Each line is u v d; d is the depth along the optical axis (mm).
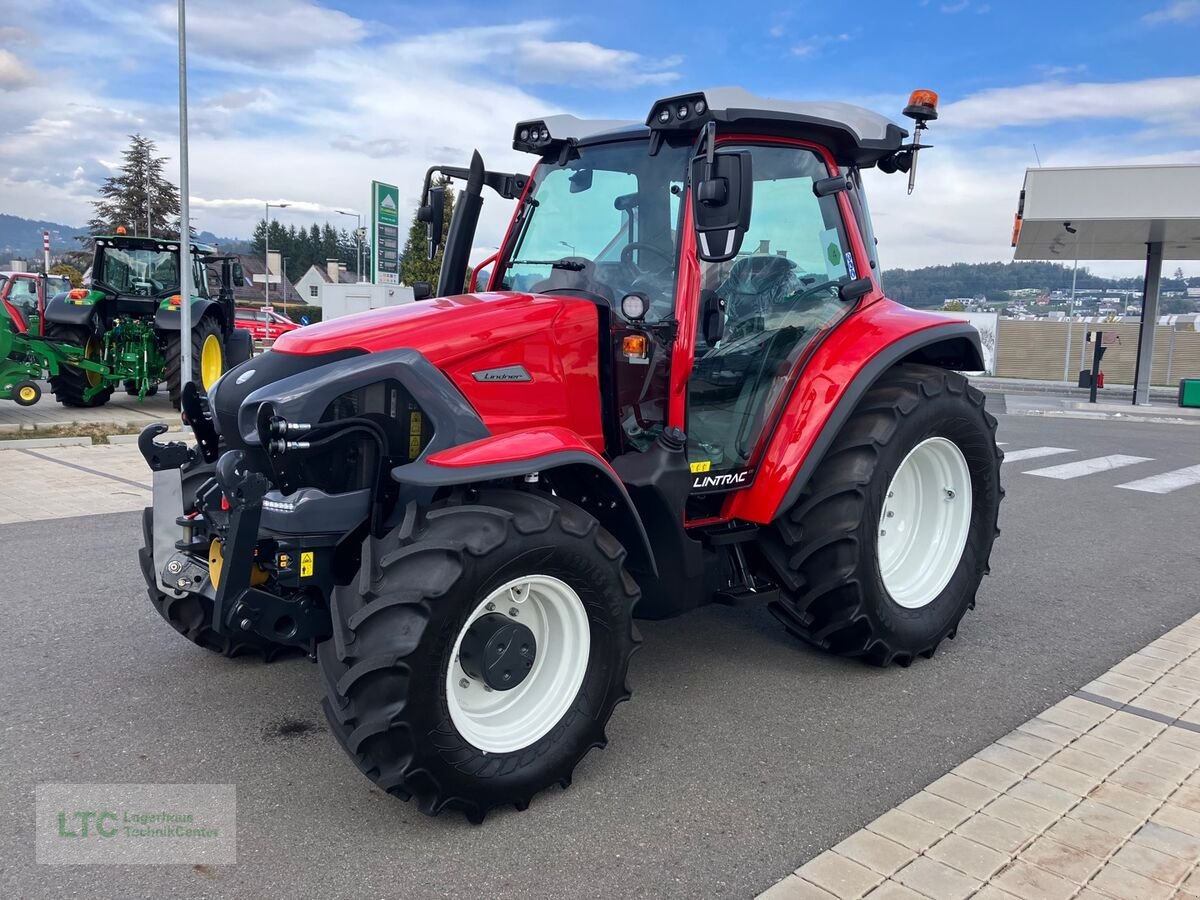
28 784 3025
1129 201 16625
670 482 3359
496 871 2604
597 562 2967
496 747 2865
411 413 3096
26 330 11508
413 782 2705
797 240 3984
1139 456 11156
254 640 3969
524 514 2873
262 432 2971
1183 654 4328
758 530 3891
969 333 4430
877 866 2605
